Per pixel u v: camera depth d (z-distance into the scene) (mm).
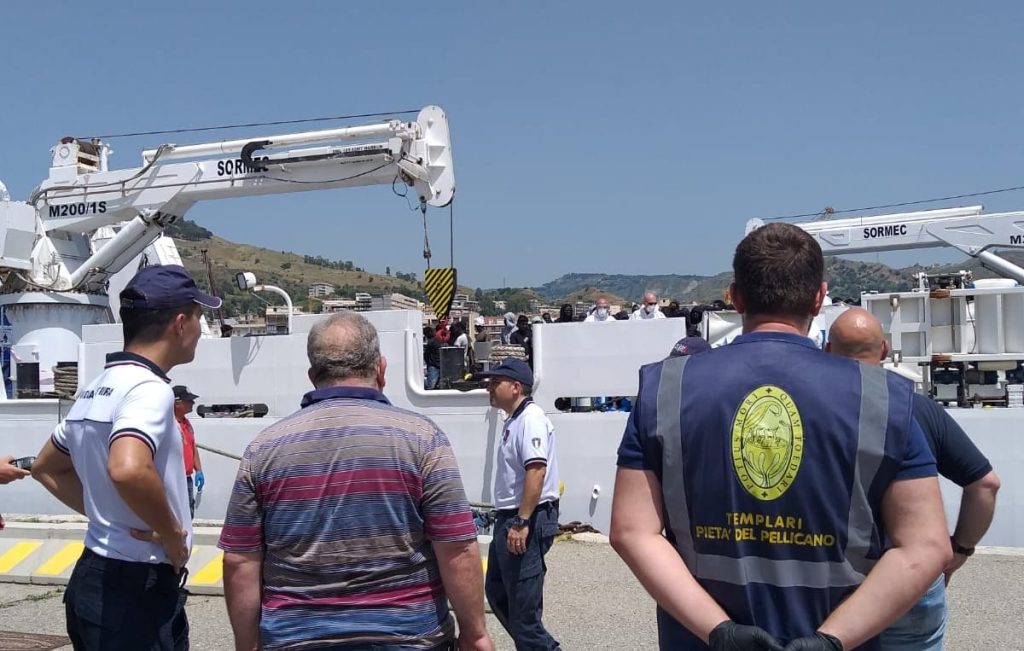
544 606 6910
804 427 2219
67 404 11070
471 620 2943
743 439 2246
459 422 9961
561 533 9227
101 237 15180
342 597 2801
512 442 5203
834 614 2168
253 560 2896
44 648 5906
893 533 2215
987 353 9734
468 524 2922
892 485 2211
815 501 2195
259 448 2906
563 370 9766
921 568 2145
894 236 14930
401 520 2844
